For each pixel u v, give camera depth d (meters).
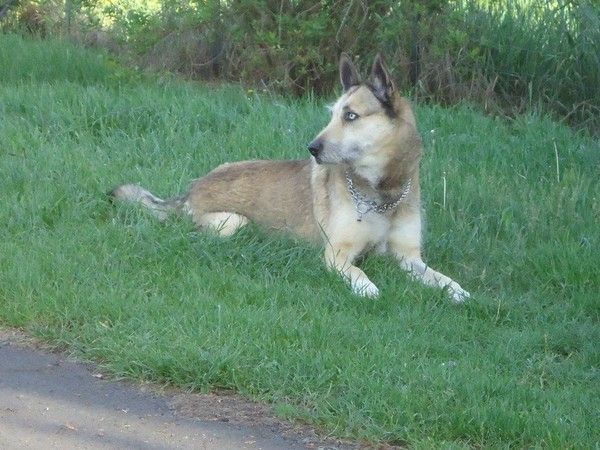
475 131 15.05
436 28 16.97
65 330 8.55
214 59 18.34
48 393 7.50
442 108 16.56
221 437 6.96
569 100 17.25
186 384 7.72
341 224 10.43
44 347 8.36
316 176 10.93
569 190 12.82
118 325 8.53
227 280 9.66
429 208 12.18
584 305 10.05
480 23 17.34
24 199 11.31
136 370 7.84
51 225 10.96
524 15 17.55
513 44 17.17
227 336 8.30
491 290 10.62
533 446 7.04
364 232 10.46
